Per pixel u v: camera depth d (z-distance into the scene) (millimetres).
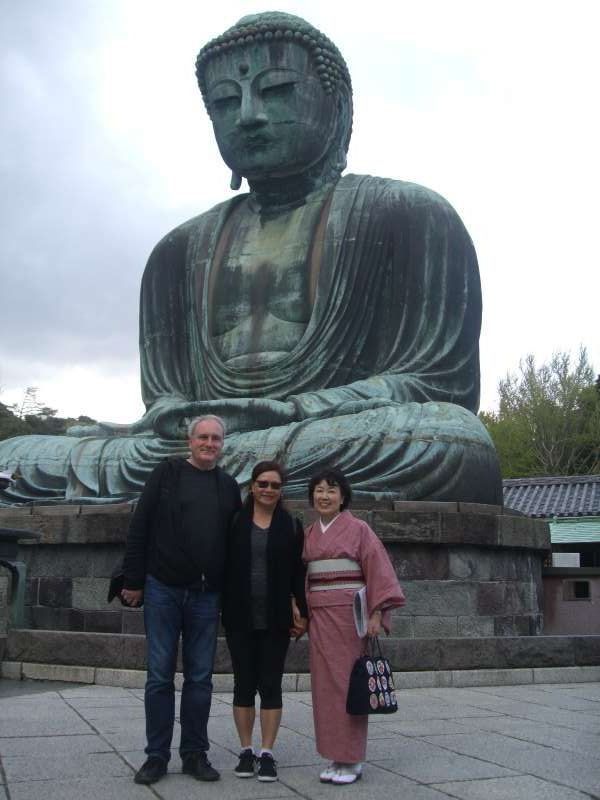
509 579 11969
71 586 11781
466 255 15781
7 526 12398
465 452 12688
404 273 15656
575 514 25875
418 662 9828
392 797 5086
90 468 14539
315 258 15938
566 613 14070
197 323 16688
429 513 11211
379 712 5484
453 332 15336
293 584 6047
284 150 16344
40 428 46750
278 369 15352
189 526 5941
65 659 10000
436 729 7148
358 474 12555
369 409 13531
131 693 9023
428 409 13164
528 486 28594
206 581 5871
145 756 6062
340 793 5199
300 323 15719
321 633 5840
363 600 5820
